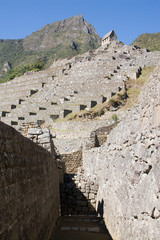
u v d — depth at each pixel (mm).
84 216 16000
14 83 85688
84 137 40312
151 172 6352
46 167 10789
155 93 8414
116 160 10742
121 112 47375
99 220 13266
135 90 57531
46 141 13773
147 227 6211
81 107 53281
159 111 7727
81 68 79000
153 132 6457
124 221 8398
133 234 7188
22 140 6582
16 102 68438
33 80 82250
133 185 7738
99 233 11422
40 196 8766
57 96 67438
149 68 71375
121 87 58812
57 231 11922
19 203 5891
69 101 58750
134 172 7668
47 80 80500
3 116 62125
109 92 56594
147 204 6320
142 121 9281
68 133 43969
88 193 17297
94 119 48406
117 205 9750
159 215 5633
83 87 64812
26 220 6434
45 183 10188
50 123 51594
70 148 37938
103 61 79250
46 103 59500
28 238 6547
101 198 14547
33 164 7848
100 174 15938
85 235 11125
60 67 88062
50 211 11352
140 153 7270
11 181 5395
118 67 73062
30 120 54062
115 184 10578
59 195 16797
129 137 8781
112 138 13633
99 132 33219
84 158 25500
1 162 4875
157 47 141875
